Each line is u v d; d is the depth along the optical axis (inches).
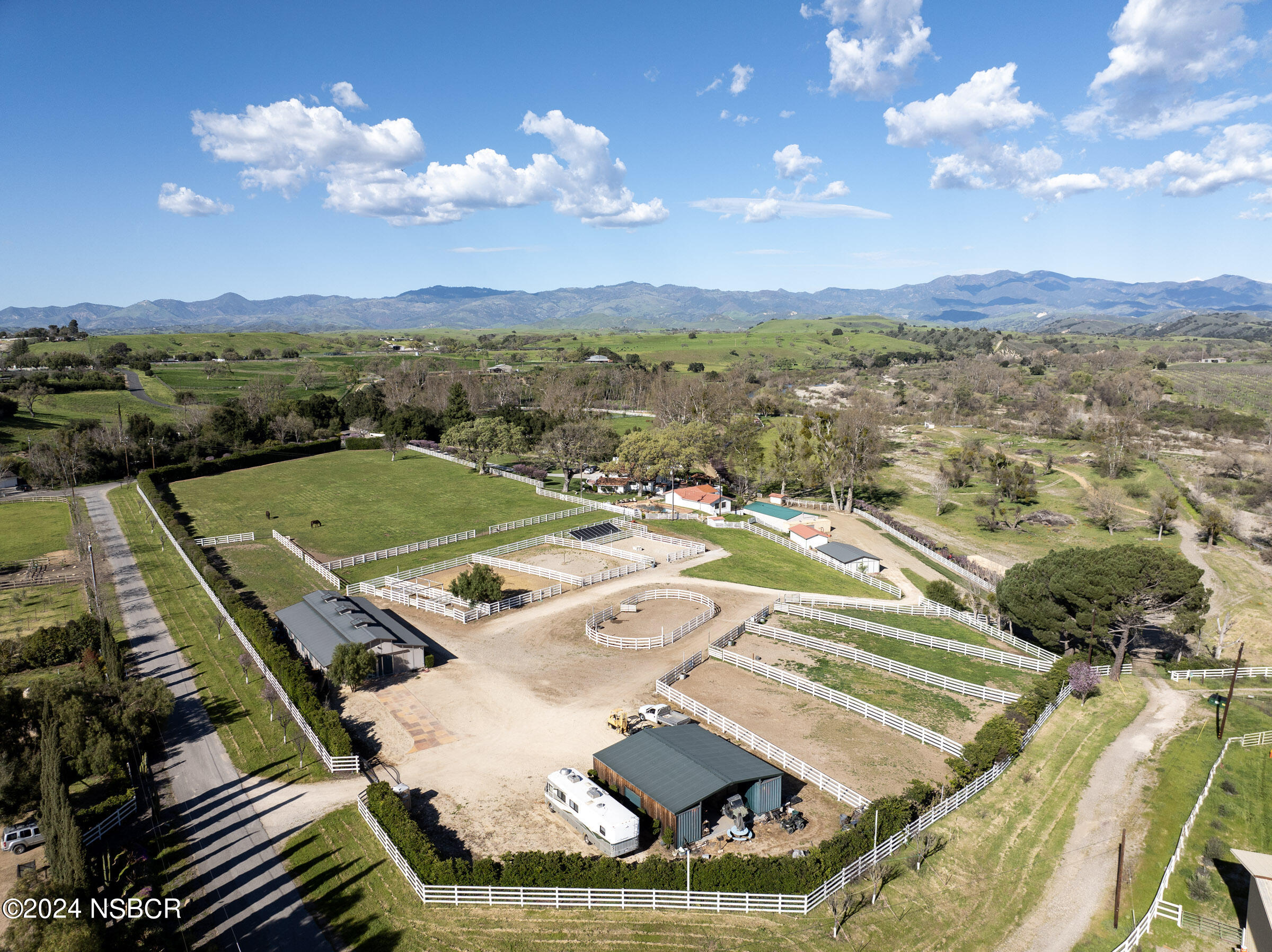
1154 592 2134.6
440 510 4279.0
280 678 2004.2
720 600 2888.8
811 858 1294.3
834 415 5329.7
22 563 3196.4
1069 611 2368.4
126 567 3149.6
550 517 4077.3
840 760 1734.7
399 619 2600.9
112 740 1492.4
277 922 1189.7
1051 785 1664.6
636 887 1253.1
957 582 3341.5
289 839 1403.8
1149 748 1834.4
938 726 1918.1
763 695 2082.9
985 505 4867.1
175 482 4990.2
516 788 1583.4
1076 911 1272.1
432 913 1221.7
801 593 3036.4
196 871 1311.5
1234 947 1191.6
